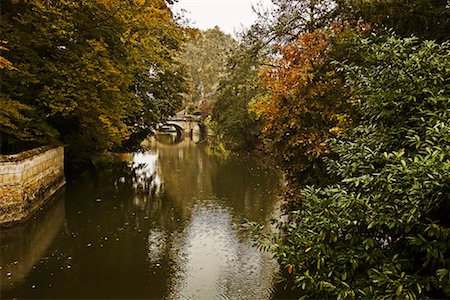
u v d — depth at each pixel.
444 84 3.85
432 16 8.15
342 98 8.17
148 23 13.85
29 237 11.09
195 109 57.00
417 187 2.89
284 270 9.08
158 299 7.77
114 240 10.98
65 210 13.92
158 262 9.52
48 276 8.60
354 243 3.65
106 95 14.56
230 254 10.09
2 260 9.40
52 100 12.84
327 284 3.40
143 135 25.23
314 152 7.96
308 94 8.49
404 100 3.81
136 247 10.47
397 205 3.13
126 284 8.34
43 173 13.39
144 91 22.75
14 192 10.98
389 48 4.05
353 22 8.88
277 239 4.11
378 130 4.08
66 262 9.38
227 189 18.11
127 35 14.09
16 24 12.62
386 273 3.13
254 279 8.69
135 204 15.02
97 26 13.76
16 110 11.73
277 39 12.19
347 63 7.66
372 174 3.35
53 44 13.38
